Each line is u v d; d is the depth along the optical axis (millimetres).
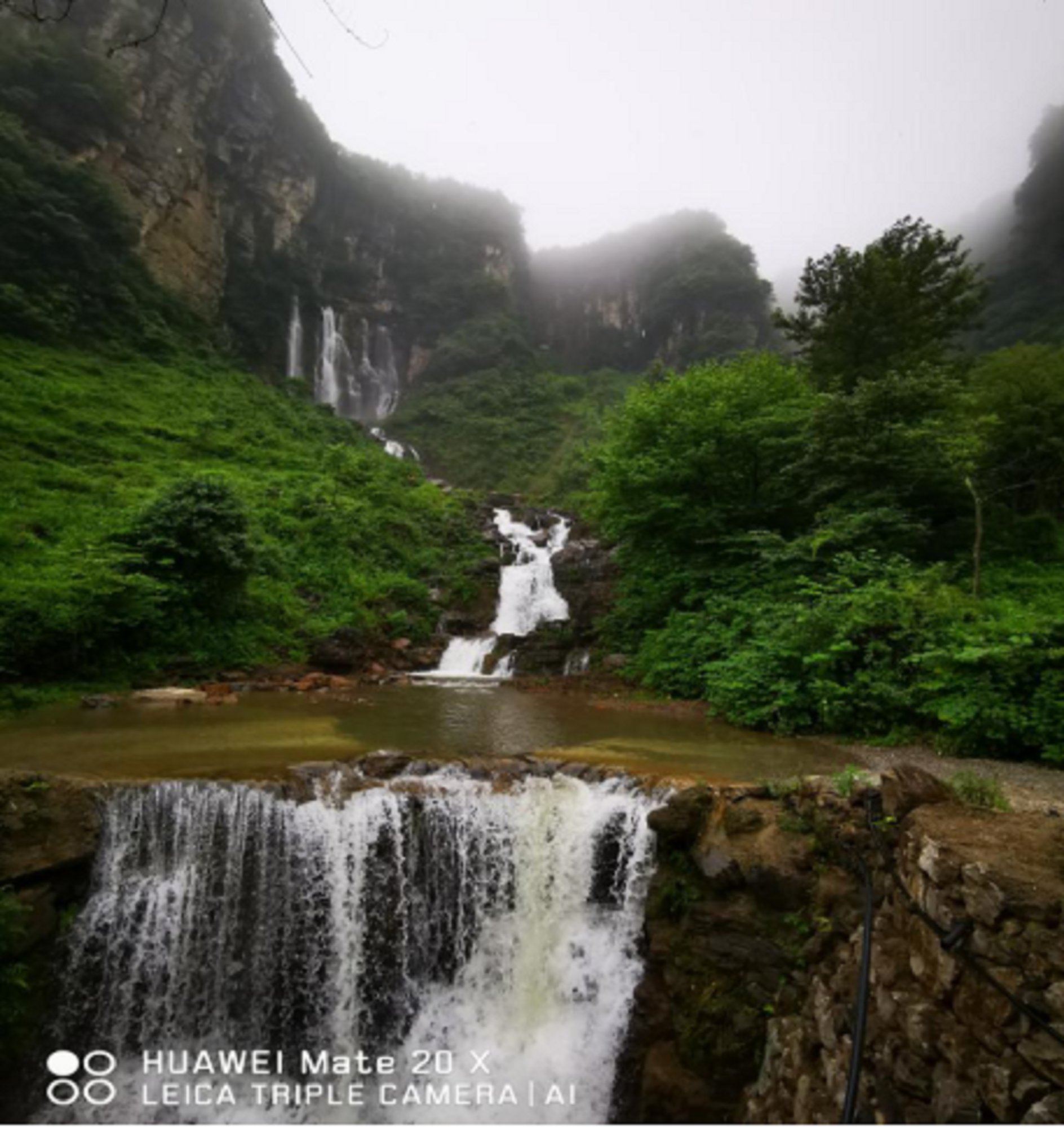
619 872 6574
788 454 13938
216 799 6539
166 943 6234
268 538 18484
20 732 9031
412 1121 6031
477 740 9062
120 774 6875
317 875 6535
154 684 12641
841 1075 4129
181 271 40156
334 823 6641
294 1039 6301
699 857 5934
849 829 5230
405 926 6637
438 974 6602
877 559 11117
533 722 10438
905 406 12641
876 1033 4090
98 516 16203
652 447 14828
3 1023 5324
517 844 6789
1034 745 7891
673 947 5863
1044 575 13578
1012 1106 3305
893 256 18750
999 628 8641
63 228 30547
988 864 3943
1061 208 56281
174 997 6176
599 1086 5934
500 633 19672
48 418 21969
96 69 35906
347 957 6492
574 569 21484
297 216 51875
